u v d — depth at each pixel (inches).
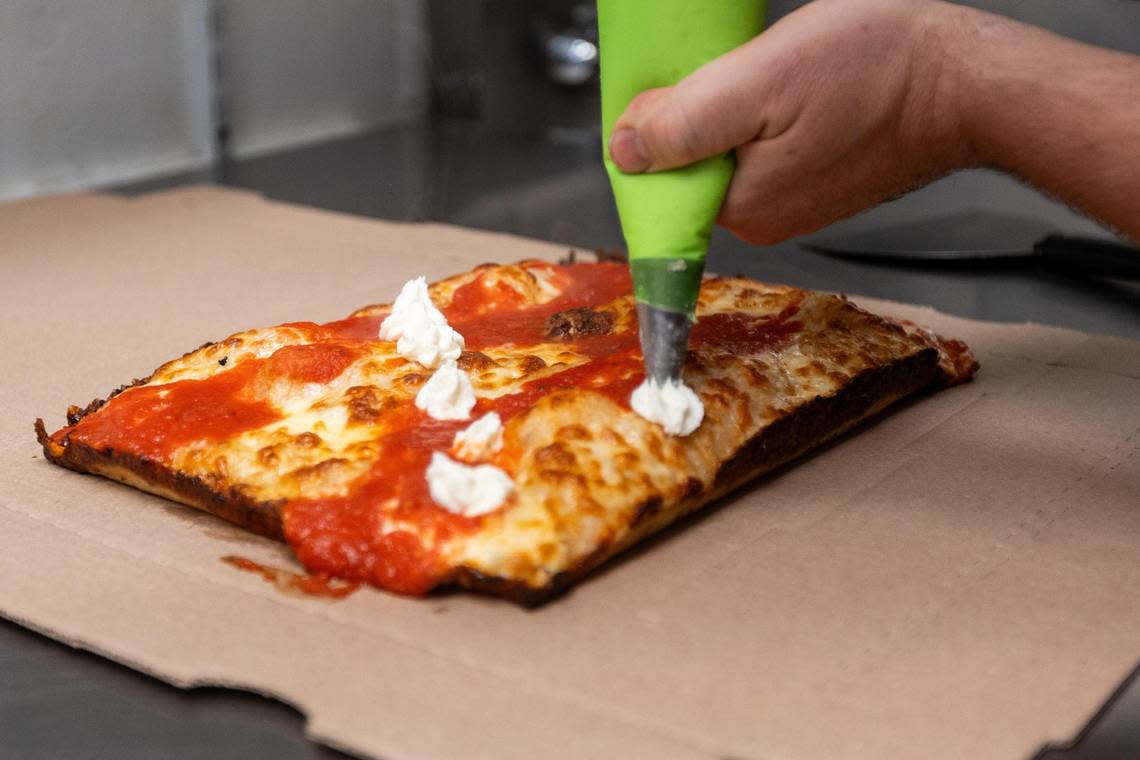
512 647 29.2
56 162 62.6
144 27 65.3
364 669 28.7
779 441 34.0
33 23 60.1
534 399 33.0
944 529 32.8
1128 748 27.8
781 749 27.3
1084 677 28.9
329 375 34.1
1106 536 32.7
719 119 30.6
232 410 33.7
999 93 31.6
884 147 32.2
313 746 27.6
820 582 31.0
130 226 50.4
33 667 29.2
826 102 31.1
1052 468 35.1
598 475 31.2
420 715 27.8
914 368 37.2
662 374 32.0
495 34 77.6
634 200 31.3
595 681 28.5
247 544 31.9
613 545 30.8
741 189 31.9
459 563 30.0
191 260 47.2
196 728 28.0
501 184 62.6
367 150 71.9
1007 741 27.6
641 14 30.6
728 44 30.8
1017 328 42.2
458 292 39.2
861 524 32.9
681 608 30.3
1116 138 31.3
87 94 63.2
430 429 32.5
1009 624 30.1
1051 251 47.4
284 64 73.7
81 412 35.1
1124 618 30.3
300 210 52.9
